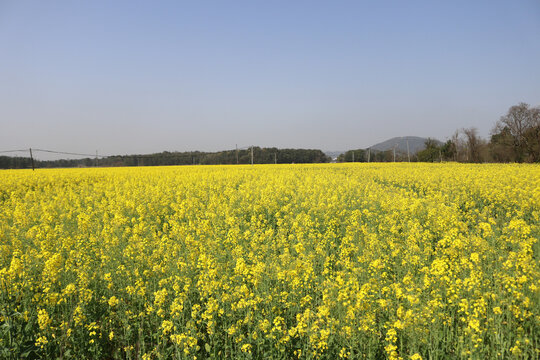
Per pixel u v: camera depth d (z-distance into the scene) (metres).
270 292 6.37
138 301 6.37
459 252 7.41
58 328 5.65
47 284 6.47
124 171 39.44
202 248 8.40
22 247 9.09
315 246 9.09
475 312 5.05
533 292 5.33
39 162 85.12
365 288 5.70
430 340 4.99
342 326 5.25
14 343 5.08
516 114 71.56
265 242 10.26
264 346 5.22
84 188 21.45
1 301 5.71
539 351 4.73
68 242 8.65
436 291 5.78
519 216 12.45
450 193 18.11
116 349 5.78
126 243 9.34
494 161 77.00
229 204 15.26
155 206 14.98
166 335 5.80
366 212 12.62
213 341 5.32
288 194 18.92
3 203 17.28
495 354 4.79
